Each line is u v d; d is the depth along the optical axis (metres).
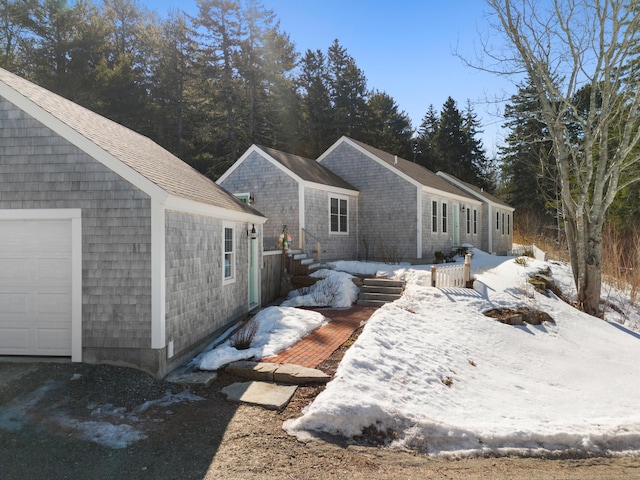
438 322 10.48
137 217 6.96
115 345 7.02
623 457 5.44
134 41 36.78
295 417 5.82
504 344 9.98
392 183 20.59
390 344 8.32
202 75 36.25
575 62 13.73
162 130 34.00
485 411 6.56
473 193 28.61
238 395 6.43
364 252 21.28
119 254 7.00
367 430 5.50
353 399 5.88
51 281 7.24
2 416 5.50
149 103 31.25
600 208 13.85
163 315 7.05
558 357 9.77
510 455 5.30
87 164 7.03
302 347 8.78
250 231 12.11
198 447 5.00
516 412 6.64
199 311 8.60
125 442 5.06
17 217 7.11
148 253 6.96
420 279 14.48
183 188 8.23
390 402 6.18
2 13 22.95
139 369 6.98
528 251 25.47
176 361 7.57
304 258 17.19
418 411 6.11
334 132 41.03
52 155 7.07
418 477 4.61
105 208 7.01
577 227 14.17
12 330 7.29
